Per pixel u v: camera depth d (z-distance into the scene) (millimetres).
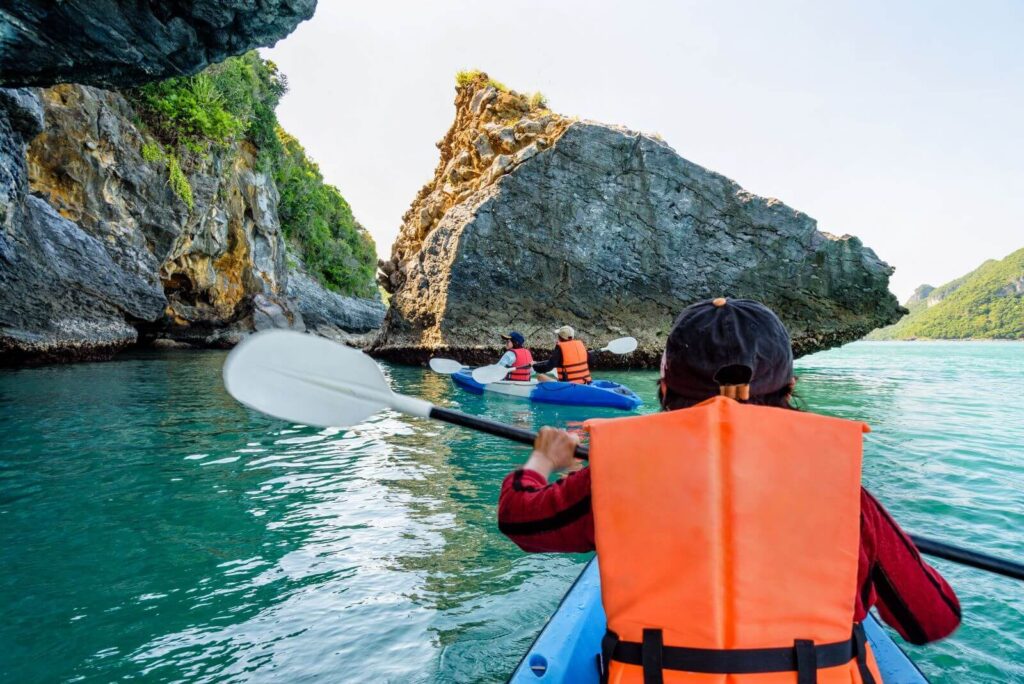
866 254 14828
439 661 2381
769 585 925
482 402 9094
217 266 25281
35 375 11352
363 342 29172
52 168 15398
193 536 3621
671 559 943
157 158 18547
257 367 1599
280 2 8008
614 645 984
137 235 18062
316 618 2701
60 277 13938
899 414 8320
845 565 941
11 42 7789
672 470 954
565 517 1061
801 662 915
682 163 14703
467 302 16078
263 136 28062
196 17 7996
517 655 2420
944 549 1312
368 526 3785
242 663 2369
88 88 15945
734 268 15148
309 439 6258
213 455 5531
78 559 3299
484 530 3721
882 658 1795
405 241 21406
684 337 1069
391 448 5855
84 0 7516
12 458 5363
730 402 966
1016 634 2533
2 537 3594
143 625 2645
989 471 4945
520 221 15430
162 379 11219
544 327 16016
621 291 15578
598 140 14750
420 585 3012
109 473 4918
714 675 915
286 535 3639
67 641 2518
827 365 23000
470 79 19344
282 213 37625
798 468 947
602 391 8656
